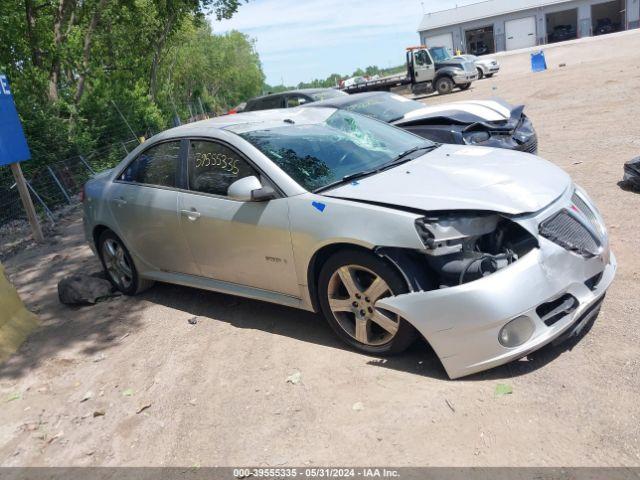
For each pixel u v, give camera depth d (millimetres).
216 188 4328
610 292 3930
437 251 3125
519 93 17406
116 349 4543
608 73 17219
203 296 5285
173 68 43188
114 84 21797
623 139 8391
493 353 3068
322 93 13375
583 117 10828
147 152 5109
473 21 55781
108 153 16672
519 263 3100
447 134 6504
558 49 39688
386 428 2963
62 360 4512
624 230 4988
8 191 10539
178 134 4793
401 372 3439
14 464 3301
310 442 2975
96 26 23062
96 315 5316
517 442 2697
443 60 25109
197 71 49562
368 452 2816
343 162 4113
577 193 3746
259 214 3959
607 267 3555
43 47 17562
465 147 4523
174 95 41375
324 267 3664
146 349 4434
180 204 4566
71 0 19156
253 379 3689
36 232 9039
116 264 5625
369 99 9211
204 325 4656
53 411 3795
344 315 3762
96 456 3236
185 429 3311
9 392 4164
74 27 21375
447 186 3486
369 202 3475
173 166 4734
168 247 4832
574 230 3346
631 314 3586
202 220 4371
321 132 4473
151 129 22422
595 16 53031
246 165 4133
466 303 3055
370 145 4438
